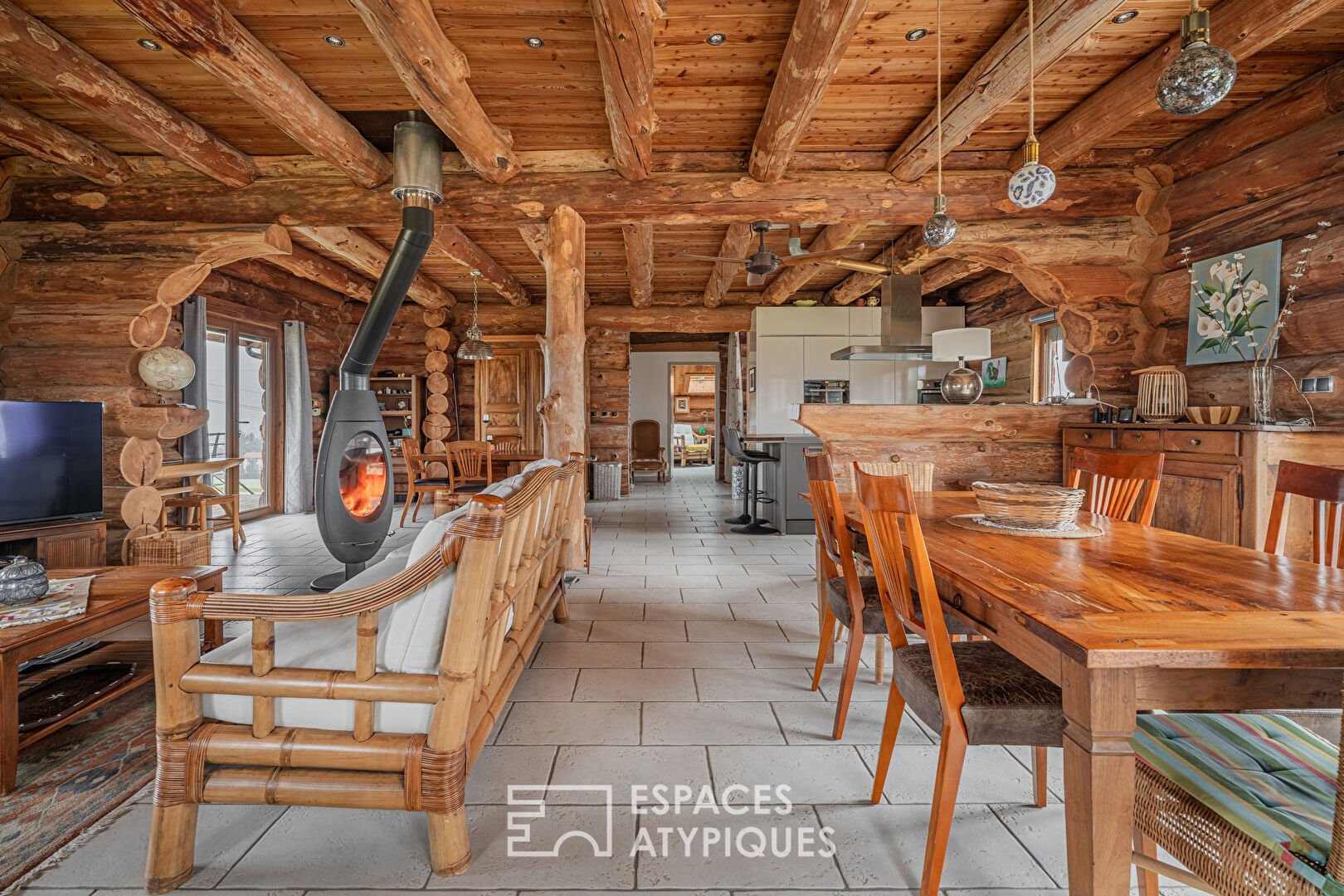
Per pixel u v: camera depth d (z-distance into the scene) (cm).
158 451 433
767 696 238
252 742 140
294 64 313
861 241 618
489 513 136
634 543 548
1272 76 327
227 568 450
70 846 154
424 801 140
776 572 439
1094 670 101
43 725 194
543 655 279
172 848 139
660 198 421
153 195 418
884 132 399
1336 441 301
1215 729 123
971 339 525
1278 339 345
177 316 548
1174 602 121
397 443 860
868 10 274
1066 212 437
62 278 414
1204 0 263
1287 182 339
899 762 193
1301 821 95
